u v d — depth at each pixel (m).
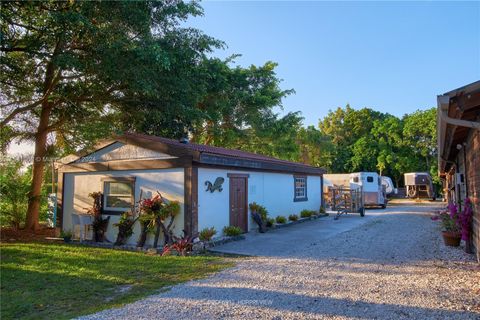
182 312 4.64
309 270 6.89
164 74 11.55
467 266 7.09
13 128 13.23
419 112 41.78
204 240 9.92
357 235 11.76
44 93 12.43
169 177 10.36
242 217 12.38
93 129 11.04
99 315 4.63
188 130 16.77
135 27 10.53
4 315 4.79
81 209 12.24
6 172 13.63
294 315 4.45
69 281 6.46
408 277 6.28
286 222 14.82
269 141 26.38
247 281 6.12
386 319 4.27
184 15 11.87
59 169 12.87
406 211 22.69
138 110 13.28
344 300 5.00
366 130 46.34
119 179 11.27
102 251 9.49
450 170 15.91
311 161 39.59
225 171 11.57
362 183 24.75
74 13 8.88
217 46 13.35
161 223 9.91
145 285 6.08
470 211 8.47
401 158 41.50
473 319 4.20
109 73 10.23
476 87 4.46
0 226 13.48
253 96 22.64
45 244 10.88
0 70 10.41
